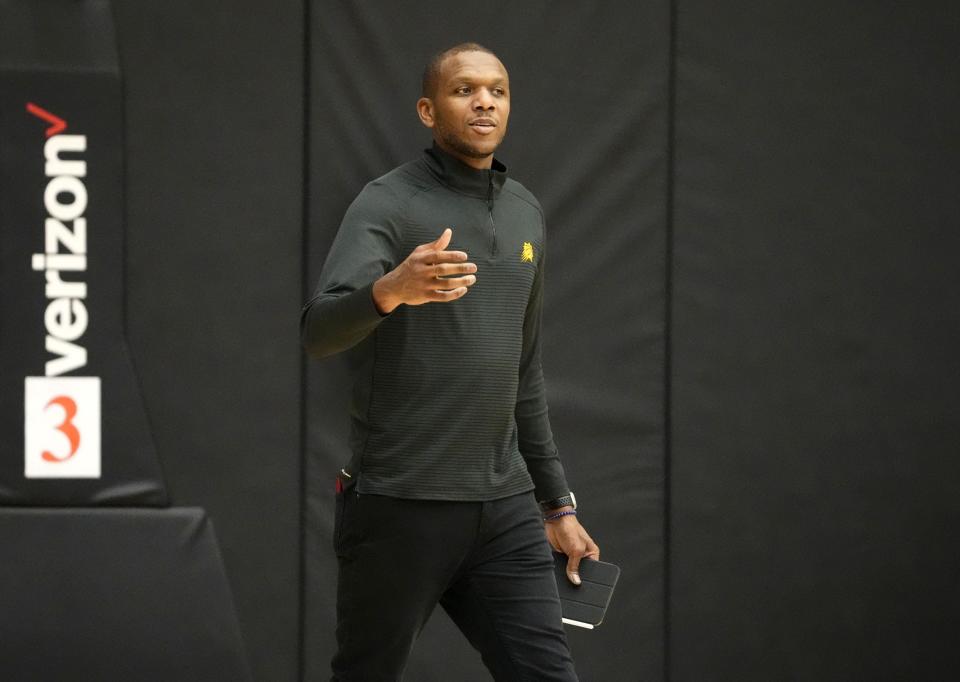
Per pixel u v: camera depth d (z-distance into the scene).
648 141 13.18
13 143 12.66
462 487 8.27
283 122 12.91
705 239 13.26
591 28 13.12
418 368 8.20
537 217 8.84
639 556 13.21
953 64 13.48
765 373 13.33
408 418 8.23
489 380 8.30
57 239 12.72
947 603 13.48
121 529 12.73
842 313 13.41
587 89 13.12
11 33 12.67
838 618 13.41
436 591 8.39
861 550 13.44
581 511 13.12
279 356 12.95
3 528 12.58
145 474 12.79
